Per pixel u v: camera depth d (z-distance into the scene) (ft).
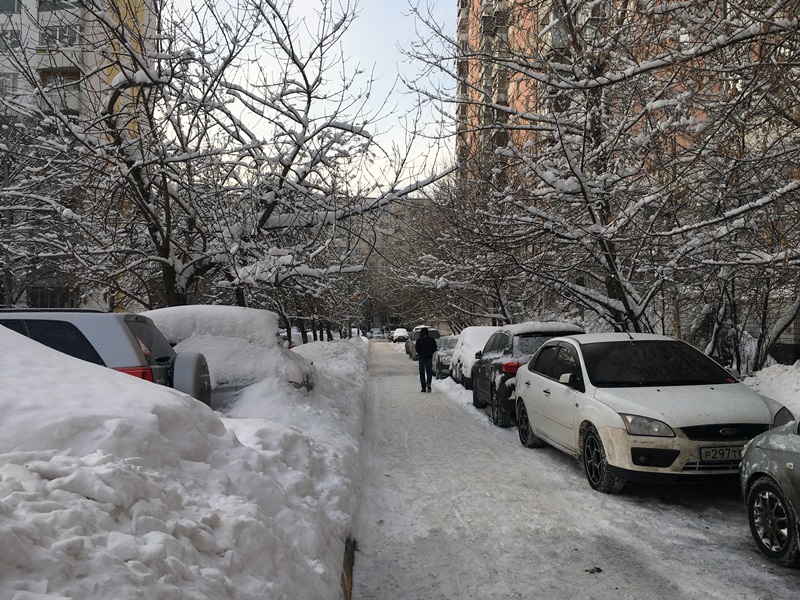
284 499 13.57
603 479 22.45
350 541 17.24
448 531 19.29
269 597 9.52
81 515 7.82
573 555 17.03
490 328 63.05
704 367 25.54
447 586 15.37
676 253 33.32
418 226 51.96
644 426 21.26
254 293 50.39
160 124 35.50
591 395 24.00
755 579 15.24
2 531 6.54
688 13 23.72
